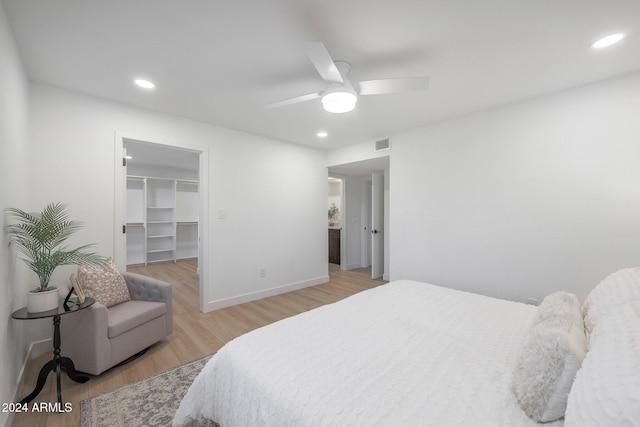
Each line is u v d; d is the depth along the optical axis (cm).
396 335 148
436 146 335
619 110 225
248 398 115
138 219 654
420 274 350
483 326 158
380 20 161
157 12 153
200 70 216
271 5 149
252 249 391
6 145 156
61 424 160
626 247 223
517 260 276
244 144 379
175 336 277
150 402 179
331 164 479
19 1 143
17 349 186
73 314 205
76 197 252
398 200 373
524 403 91
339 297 409
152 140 298
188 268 605
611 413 61
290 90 251
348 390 103
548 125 258
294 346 136
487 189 294
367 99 269
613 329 88
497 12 154
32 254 182
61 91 246
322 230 486
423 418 89
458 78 229
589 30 168
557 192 254
